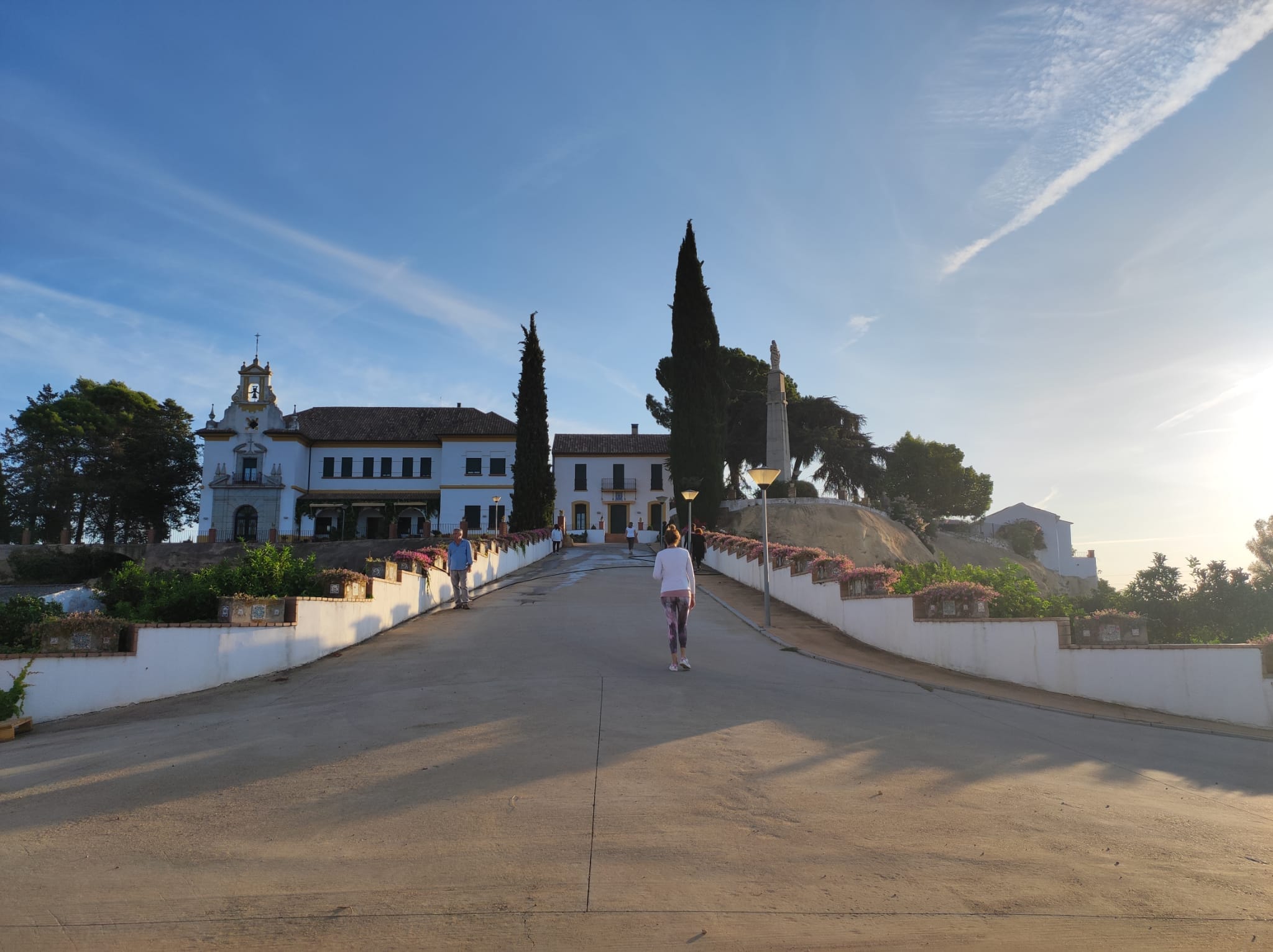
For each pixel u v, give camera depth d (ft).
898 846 15.83
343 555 153.07
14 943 11.77
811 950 11.83
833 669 37.09
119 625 30.91
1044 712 30.27
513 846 15.49
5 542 198.90
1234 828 17.51
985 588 39.65
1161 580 50.16
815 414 221.25
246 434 203.51
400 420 221.25
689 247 168.14
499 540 93.66
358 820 16.88
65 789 19.24
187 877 14.12
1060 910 13.21
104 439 208.95
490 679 32.50
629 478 218.18
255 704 30.17
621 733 23.76
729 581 84.12
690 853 15.26
